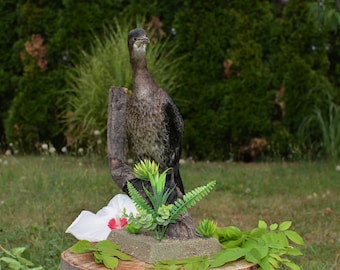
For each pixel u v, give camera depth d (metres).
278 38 10.49
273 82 10.48
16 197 7.41
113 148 3.36
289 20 10.46
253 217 6.91
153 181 2.73
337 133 10.19
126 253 2.70
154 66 9.74
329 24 8.60
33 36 10.91
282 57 10.47
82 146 10.52
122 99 3.40
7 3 11.17
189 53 10.46
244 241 2.80
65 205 7.14
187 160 10.23
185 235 2.78
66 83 10.87
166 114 3.73
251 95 10.40
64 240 5.70
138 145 3.84
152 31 10.20
